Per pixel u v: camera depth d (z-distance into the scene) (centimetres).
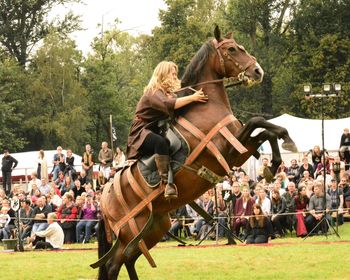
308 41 5031
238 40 5212
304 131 3272
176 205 1077
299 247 1727
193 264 1477
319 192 2089
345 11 5059
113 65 5966
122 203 1094
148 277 1351
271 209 2108
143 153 1075
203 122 1034
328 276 1298
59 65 5428
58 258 1659
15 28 5797
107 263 1114
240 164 1043
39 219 2166
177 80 1078
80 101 5438
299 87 4931
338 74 4859
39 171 2842
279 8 5181
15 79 5350
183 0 5391
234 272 1372
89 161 2603
